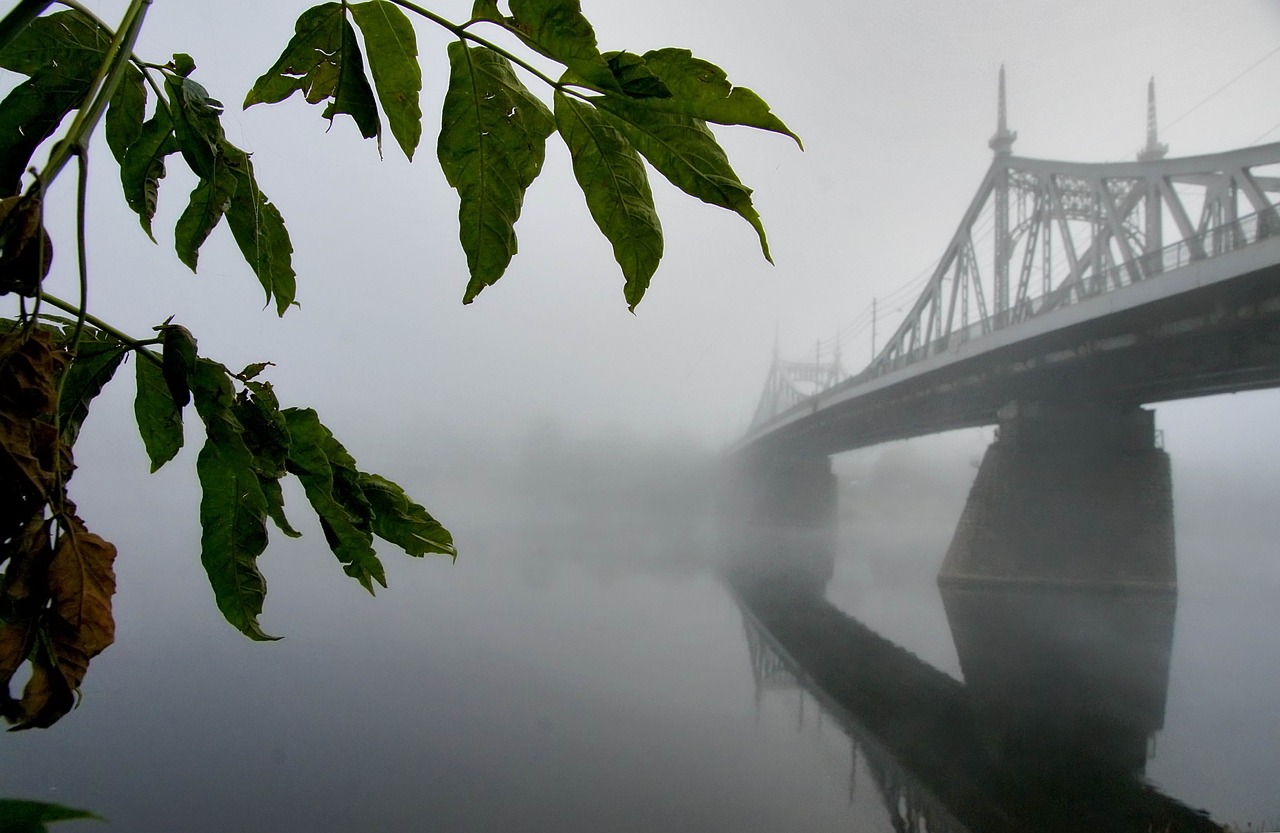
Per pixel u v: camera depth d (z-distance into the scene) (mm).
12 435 357
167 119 618
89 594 388
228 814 6527
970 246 22094
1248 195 14531
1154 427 19500
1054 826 7602
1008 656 14016
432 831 6590
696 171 444
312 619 15234
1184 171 16141
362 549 620
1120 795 8281
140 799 6723
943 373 19500
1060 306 15477
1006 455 19938
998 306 22031
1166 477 18812
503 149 508
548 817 7191
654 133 438
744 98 413
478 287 534
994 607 17672
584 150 476
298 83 568
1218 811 7863
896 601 18938
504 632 15039
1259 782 8578
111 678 10227
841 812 7727
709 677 12602
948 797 8133
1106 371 16734
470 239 527
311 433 581
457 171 516
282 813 6727
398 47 519
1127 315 13641
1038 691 11984
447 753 8453
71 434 551
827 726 10422
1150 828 7426
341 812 6848
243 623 541
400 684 10992
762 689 12062
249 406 521
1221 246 12594
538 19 402
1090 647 14508
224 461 495
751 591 20641
